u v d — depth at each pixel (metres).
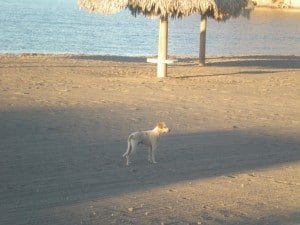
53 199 8.31
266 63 33.03
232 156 11.48
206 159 11.14
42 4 138.75
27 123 13.48
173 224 7.42
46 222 7.35
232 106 17.14
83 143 11.90
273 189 9.32
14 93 17.41
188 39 60.56
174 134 13.16
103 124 13.75
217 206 8.28
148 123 14.05
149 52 45.31
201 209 8.11
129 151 10.42
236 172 10.30
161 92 19.16
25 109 15.08
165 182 9.44
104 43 51.66
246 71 27.62
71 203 8.15
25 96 16.98
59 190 8.77
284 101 18.59
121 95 18.09
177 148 11.91
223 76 24.94
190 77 24.03
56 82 20.28
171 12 22.30
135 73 24.78
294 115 16.28
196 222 7.53
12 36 51.78
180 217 7.71
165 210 8.00
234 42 58.56
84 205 8.08
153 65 29.45
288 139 13.28
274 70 28.66
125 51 45.44
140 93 18.69
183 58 36.19
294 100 18.88
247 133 13.68
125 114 15.02
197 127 14.02
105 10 22.55
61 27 68.44
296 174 10.34
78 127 13.32
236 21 99.06
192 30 76.38
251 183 9.62
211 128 14.00
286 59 37.09
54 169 9.92
